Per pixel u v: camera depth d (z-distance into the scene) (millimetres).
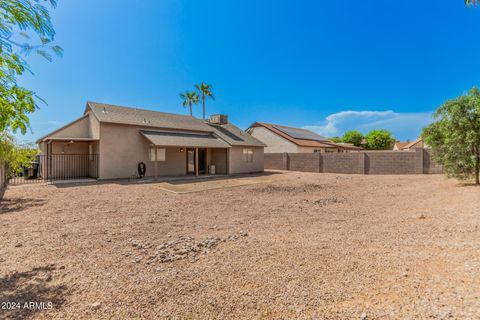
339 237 5031
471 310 2408
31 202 9039
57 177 16859
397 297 2732
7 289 3127
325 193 11414
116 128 16359
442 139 12328
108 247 4645
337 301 2705
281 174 22000
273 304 2688
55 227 5965
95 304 2734
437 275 3209
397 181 15500
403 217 6586
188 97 38094
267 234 5367
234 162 22000
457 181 13023
